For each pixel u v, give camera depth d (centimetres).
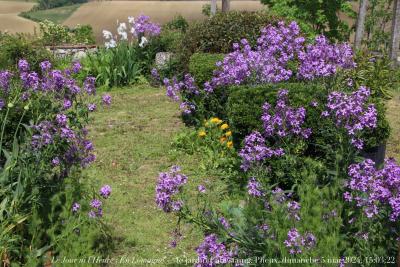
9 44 1225
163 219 557
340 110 457
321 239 354
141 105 1067
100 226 484
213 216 412
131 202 599
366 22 2295
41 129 452
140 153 762
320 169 509
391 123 948
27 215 429
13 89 482
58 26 2062
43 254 430
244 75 686
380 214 379
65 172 472
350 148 467
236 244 400
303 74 608
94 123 922
